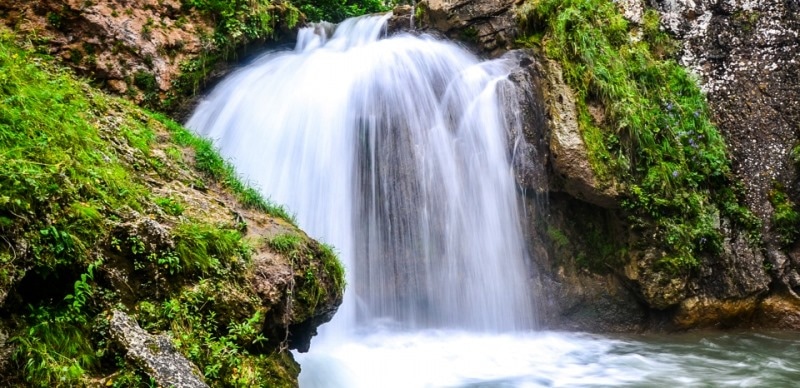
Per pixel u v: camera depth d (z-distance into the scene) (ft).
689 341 24.56
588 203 25.96
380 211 26.50
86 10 25.50
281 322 14.84
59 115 14.92
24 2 24.57
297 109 26.99
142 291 12.39
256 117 27.40
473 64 30.83
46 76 18.88
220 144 27.04
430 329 25.55
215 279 13.65
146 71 26.55
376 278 25.55
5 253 10.28
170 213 14.75
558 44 26.86
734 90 29.01
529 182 26.20
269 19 31.53
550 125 25.58
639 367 21.29
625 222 25.00
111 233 12.26
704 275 25.36
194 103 28.22
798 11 28.66
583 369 21.16
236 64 30.53
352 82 28.02
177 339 12.25
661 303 24.98
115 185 13.73
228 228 15.66
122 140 17.15
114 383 10.61
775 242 26.58
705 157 26.99
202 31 28.68
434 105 28.71
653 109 26.96
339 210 25.99
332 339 22.62
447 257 26.12
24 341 10.20
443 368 21.02
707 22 29.89
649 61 28.35
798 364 21.56
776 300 26.21
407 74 28.81
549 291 26.32
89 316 11.31
